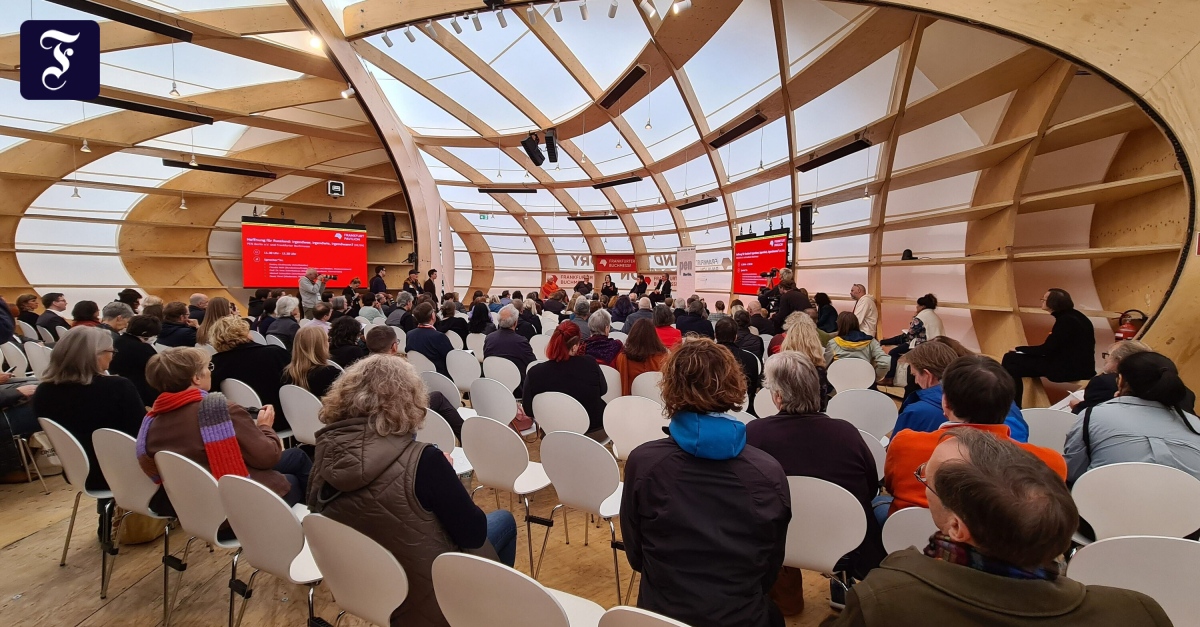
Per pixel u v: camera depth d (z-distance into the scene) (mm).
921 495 1820
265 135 11078
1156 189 4629
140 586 2338
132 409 2514
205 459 2041
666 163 11742
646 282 16766
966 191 6762
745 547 1308
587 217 15375
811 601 2354
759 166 10633
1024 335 5781
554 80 9523
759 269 11273
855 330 4941
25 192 10086
